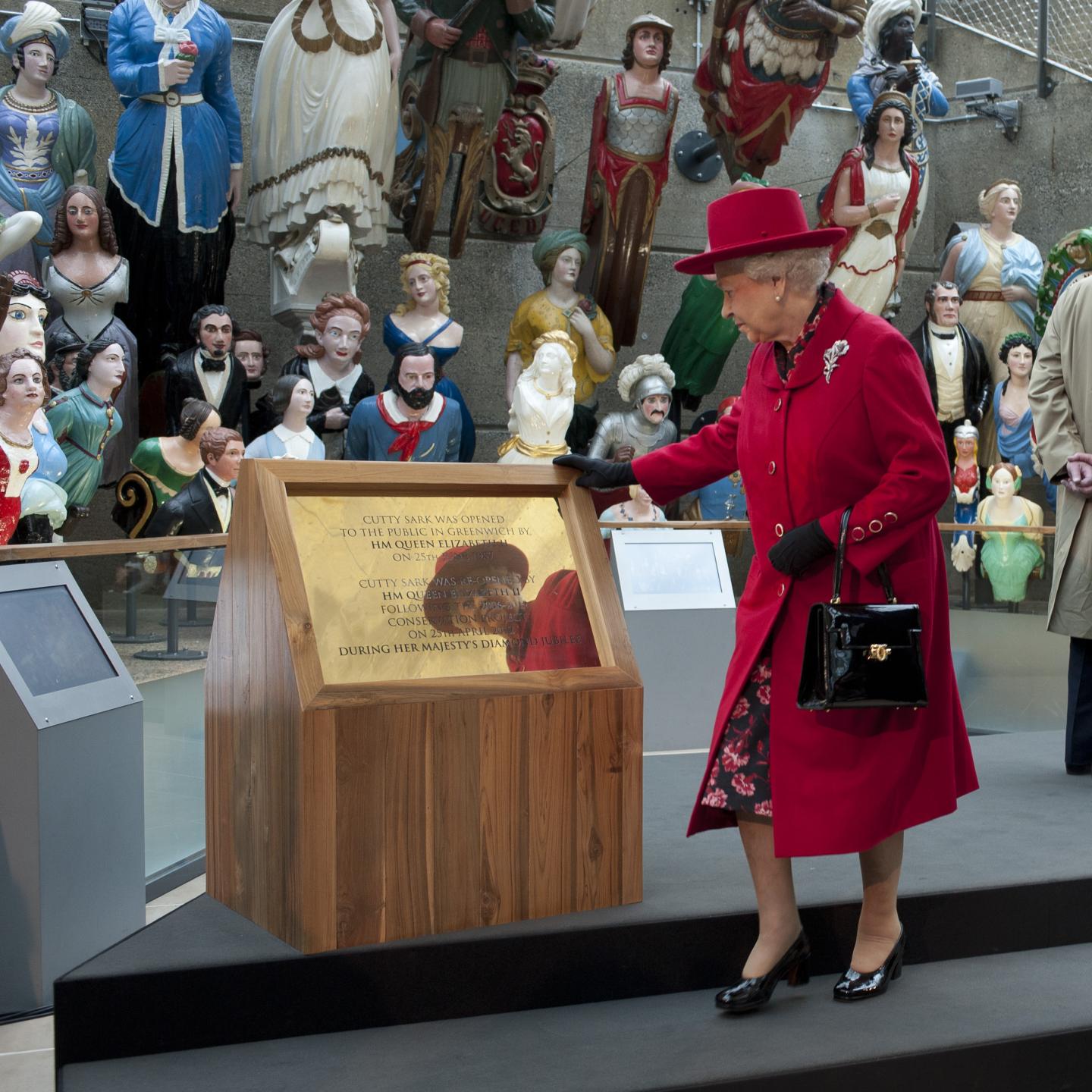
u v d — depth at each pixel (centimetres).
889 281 886
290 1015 258
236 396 705
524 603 291
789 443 257
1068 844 337
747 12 799
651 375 795
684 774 425
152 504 617
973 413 919
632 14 988
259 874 279
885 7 873
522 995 270
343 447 720
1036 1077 252
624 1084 232
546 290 830
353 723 261
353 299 722
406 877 267
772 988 266
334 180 714
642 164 837
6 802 314
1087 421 409
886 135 866
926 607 256
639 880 291
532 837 279
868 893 272
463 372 947
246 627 282
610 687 286
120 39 692
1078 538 413
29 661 322
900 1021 258
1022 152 1046
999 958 298
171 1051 254
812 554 249
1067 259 430
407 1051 250
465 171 805
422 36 759
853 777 251
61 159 723
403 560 284
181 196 706
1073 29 1016
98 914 336
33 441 515
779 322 256
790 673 256
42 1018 312
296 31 711
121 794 346
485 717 273
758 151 848
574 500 304
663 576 557
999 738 492
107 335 675
